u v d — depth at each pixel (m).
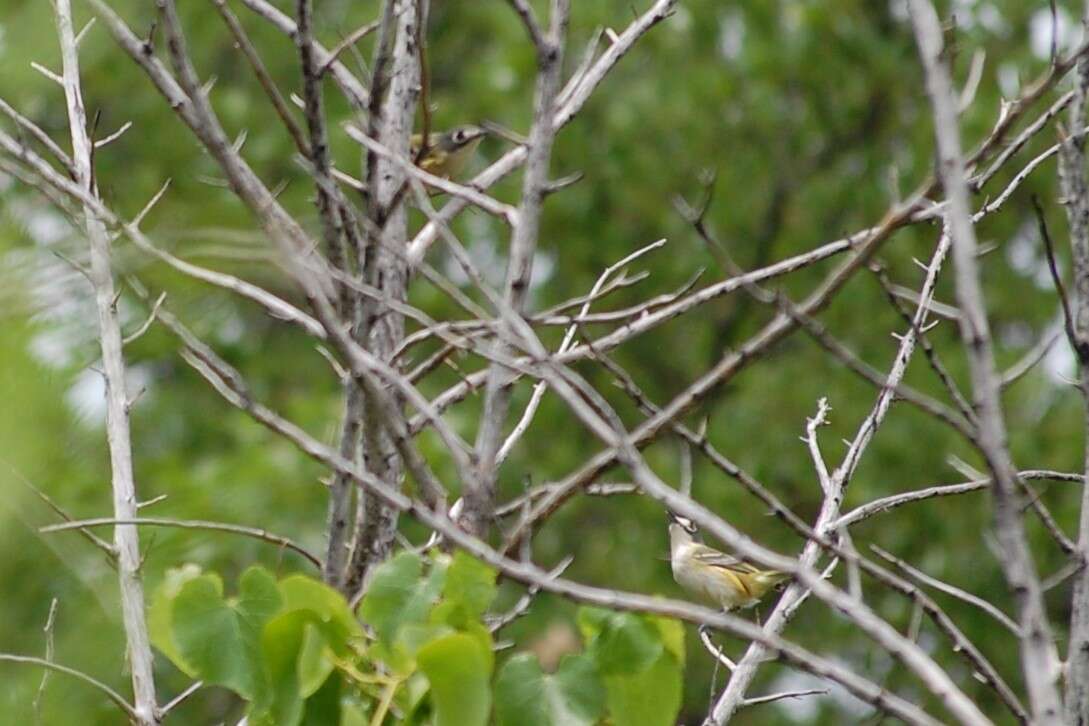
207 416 24.08
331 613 6.76
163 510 13.64
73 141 9.69
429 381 25.62
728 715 8.75
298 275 7.29
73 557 8.68
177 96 8.65
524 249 8.91
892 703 5.59
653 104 28.73
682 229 29.08
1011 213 27.30
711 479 25.94
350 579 8.93
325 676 6.68
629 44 9.93
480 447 8.70
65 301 5.57
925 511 25.17
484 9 29.61
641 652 6.66
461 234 27.08
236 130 26.53
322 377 26.75
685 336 28.94
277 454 20.50
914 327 6.61
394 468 9.32
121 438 8.95
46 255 5.68
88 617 8.70
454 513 9.10
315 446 6.67
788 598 8.98
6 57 6.14
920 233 27.83
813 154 30.14
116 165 24.05
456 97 29.95
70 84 9.14
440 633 6.58
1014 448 24.59
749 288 6.09
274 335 27.09
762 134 29.91
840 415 26.16
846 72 29.80
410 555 6.90
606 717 7.01
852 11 30.05
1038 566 24.06
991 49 27.52
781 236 29.55
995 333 27.55
